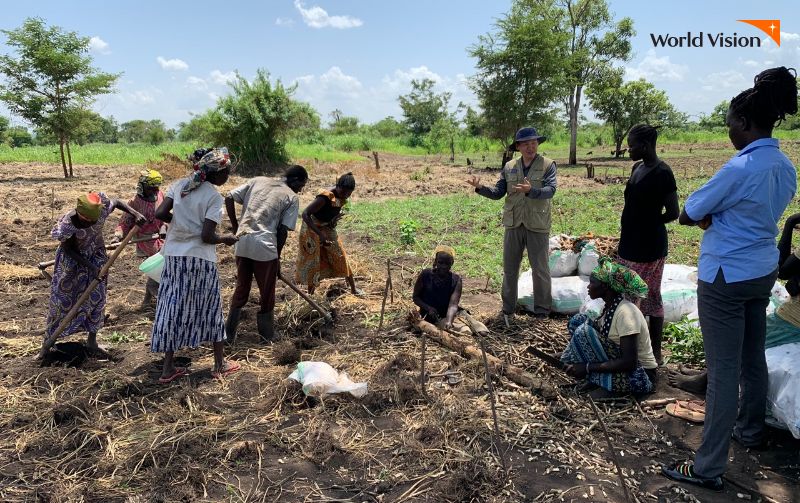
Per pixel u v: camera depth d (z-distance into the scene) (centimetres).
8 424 382
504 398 417
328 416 393
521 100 3030
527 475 330
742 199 304
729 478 325
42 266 491
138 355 496
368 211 1320
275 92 2747
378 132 7206
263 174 2650
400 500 309
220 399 420
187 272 432
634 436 372
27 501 308
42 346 479
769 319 395
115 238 593
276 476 331
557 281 609
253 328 562
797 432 336
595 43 3531
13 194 1567
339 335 546
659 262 452
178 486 319
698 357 478
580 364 423
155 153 3172
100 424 379
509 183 562
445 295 534
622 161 3434
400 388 419
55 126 2038
